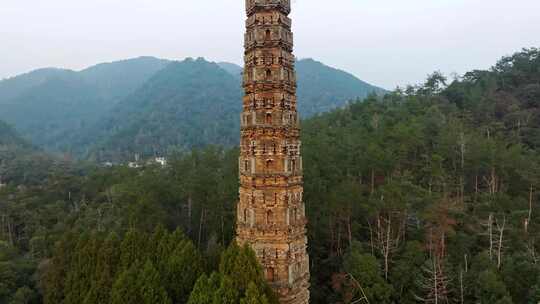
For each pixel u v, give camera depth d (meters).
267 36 44.19
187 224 88.50
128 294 44.75
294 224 45.22
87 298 48.19
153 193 84.19
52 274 61.75
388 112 131.50
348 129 115.19
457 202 80.12
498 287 57.06
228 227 80.00
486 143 90.62
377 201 73.88
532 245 68.81
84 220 90.88
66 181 128.75
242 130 46.16
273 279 44.31
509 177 89.44
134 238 57.88
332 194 73.94
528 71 159.38
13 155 197.62
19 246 94.88
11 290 65.69
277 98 43.84
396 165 88.31
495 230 70.25
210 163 109.75
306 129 120.94
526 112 122.88
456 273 64.00
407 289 64.06
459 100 150.62
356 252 64.81
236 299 39.75
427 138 102.88
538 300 55.94
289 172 44.56
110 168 143.75
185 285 48.94
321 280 72.31
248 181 44.91
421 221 76.69
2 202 106.19
